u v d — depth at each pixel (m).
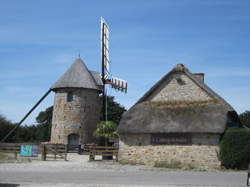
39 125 68.94
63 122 42.50
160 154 26.77
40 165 25.25
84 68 44.66
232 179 18.36
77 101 42.72
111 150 29.58
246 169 24.66
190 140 26.11
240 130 24.80
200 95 28.41
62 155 32.00
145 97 29.89
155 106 28.83
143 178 18.36
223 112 26.31
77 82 43.03
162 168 24.75
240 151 24.47
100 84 45.03
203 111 26.86
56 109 43.44
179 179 18.06
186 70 29.11
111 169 23.38
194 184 16.11
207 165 25.38
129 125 27.91
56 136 42.75
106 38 43.53
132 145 27.77
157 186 15.27
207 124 25.66
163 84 29.67
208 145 25.58
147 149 27.23
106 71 42.81
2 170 21.78
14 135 56.28
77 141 42.34
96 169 23.19
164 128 26.55
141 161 27.23
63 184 15.59
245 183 16.69
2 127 53.25
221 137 25.44
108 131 34.47
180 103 28.30
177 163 26.03
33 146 31.03
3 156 31.25
